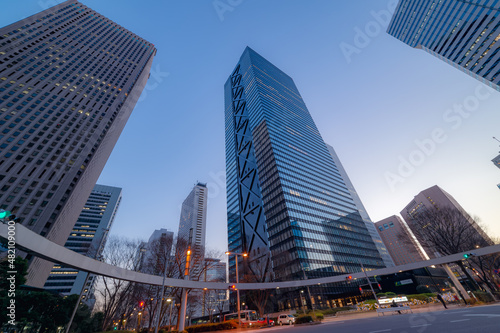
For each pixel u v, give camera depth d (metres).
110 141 78.88
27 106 62.28
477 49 71.44
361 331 12.31
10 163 51.66
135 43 117.50
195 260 34.41
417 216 42.28
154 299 33.97
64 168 58.31
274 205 82.50
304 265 64.19
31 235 12.19
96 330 33.41
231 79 174.62
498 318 10.54
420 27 94.88
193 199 192.12
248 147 117.44
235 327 27.62
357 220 100.25
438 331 9.47
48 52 79.94
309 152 110.75
